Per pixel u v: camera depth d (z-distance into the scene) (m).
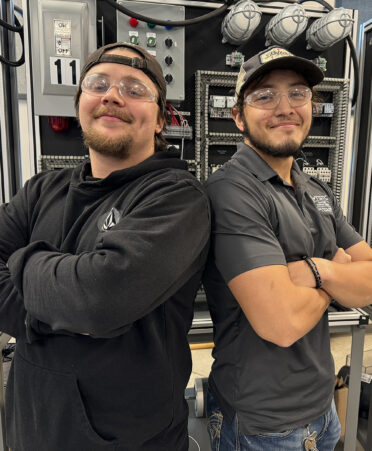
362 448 1.59
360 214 2.10
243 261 0.83
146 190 0.78
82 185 0.87
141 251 0.66
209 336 1.36
